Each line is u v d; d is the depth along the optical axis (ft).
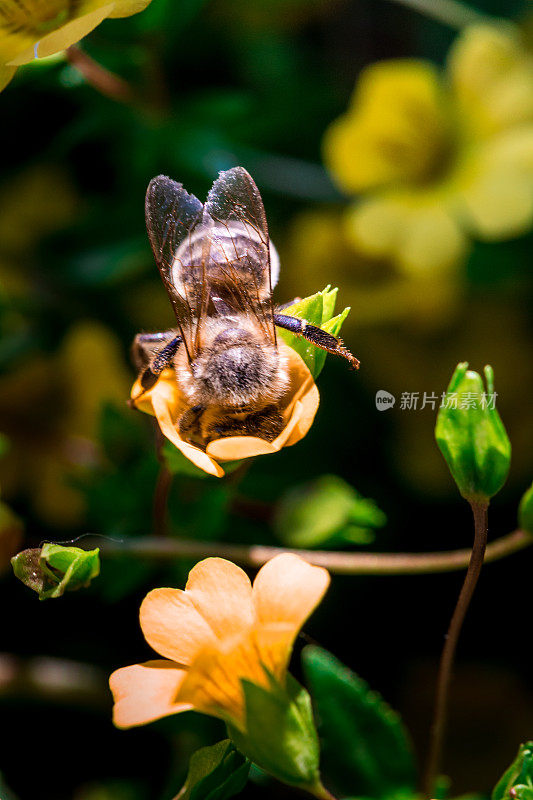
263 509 0.46
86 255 0.50
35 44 0.40
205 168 0.49
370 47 0.54
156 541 0.44
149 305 0.51
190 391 0.41
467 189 0.50
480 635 0.50
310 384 0.40
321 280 0.52
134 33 0.47
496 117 0.50
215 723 0.45
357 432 0.51
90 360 0.50
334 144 0.51
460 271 0.51
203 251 0.41
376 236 0.50
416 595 0.50
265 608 0.38
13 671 0.48
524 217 0.50
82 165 0.51
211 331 0.41
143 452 0.46
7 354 0.50
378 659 0.50
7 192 0.51
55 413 0.51
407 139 0.51
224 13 0.51
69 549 0.39
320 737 0.42
